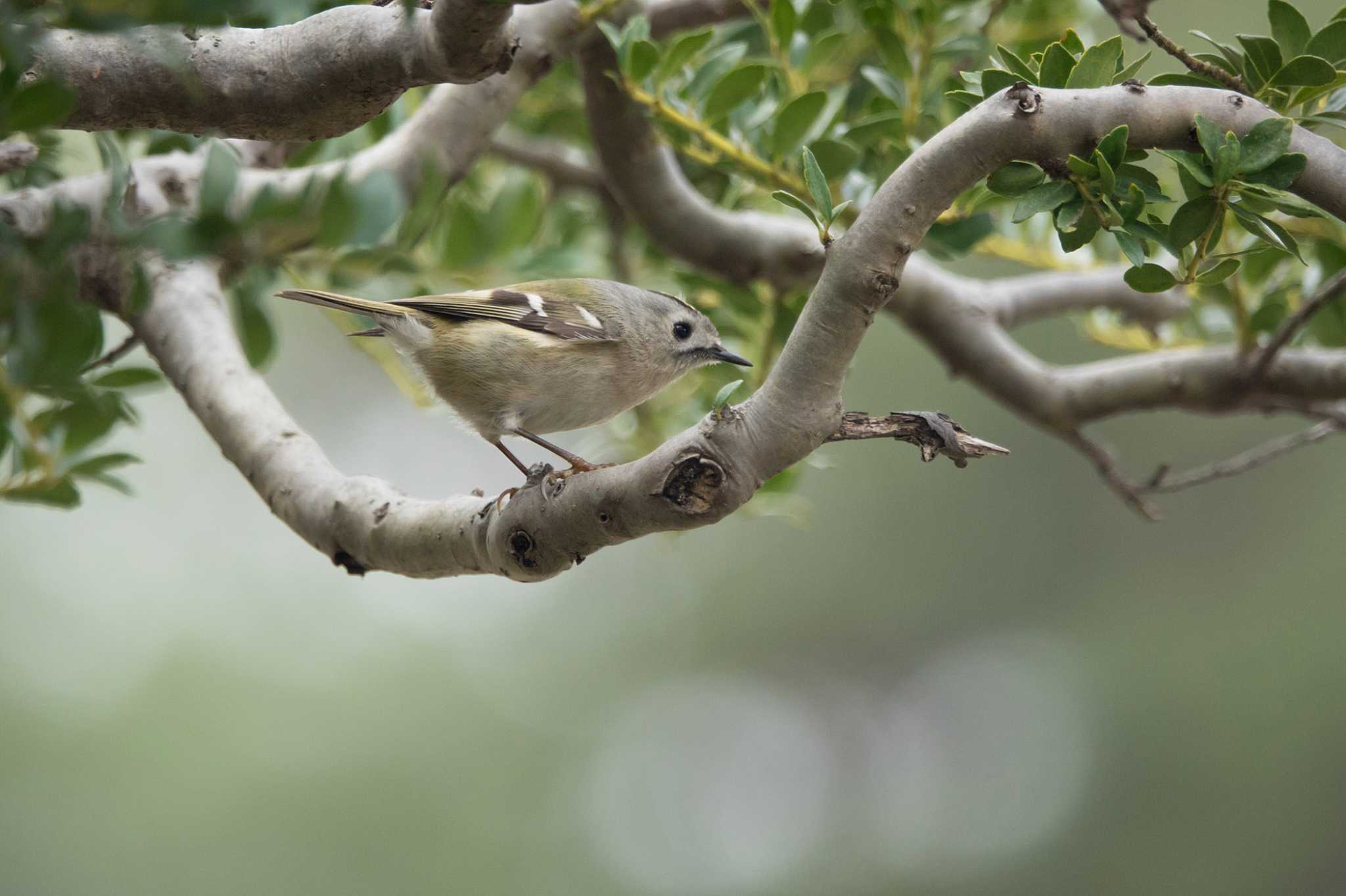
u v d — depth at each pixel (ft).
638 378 31.17
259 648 57.82
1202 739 66.59
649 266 39.32
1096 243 36.99
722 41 34.53
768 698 77.41
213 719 54.95
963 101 20.84
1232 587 68.54
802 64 30.89
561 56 28.84
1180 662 68.23
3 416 19.85
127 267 24.12
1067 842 68.74
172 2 14.42
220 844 52.42
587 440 37.37
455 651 63.57
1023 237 36.35
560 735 67.36
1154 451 69.87
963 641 73.97
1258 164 17.54
